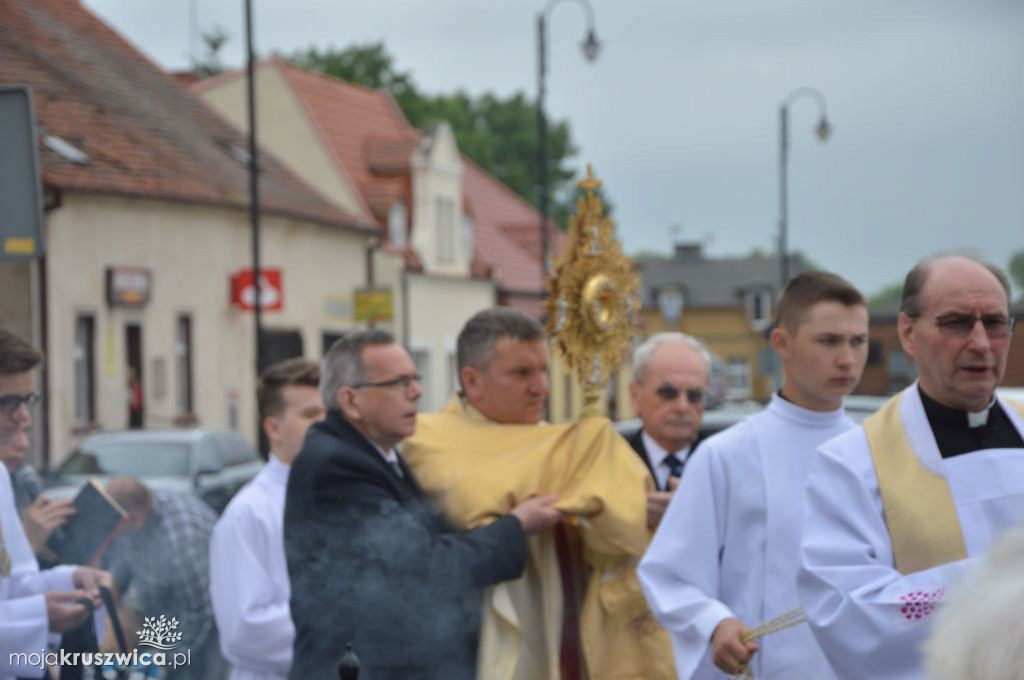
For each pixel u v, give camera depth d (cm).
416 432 761
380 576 674
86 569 677
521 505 710
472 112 9494
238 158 4403
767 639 679
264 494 775
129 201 3512
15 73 3628
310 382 794
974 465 562
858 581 549
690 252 11638
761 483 701
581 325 777
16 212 926
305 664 674
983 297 556
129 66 4288
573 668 740
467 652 687
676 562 696
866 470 573
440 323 5622
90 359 3362
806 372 704
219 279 3953
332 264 4734
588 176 784
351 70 8550
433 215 5612
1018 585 301
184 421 3716
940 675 306
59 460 3177
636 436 896
